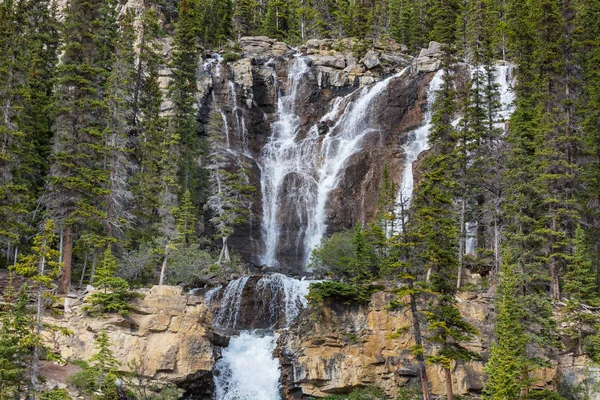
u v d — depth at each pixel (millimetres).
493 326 39719
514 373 33406
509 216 46375
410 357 39844
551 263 45656
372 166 71000
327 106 81812
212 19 100625
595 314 40750
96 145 47281
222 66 80812
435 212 36844
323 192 70500
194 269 52062
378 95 77875
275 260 68125
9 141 48094
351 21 104125
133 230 55812
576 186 50250
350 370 40031
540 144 50500
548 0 61594
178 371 39312
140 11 91625
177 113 67188
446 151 53219
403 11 103812
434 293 34906
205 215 64750
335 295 41906
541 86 58719
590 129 53438
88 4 51406
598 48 62188
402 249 36531
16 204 45812
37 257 33344
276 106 82250
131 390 37656
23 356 31281
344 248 56000
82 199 45750
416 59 84125
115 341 38969
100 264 46438
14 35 61406
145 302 40469
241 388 41562
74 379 34781
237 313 47688
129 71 65062
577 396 39094
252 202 68562
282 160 76062
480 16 89438
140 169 62812
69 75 48906
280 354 42562
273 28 103125
